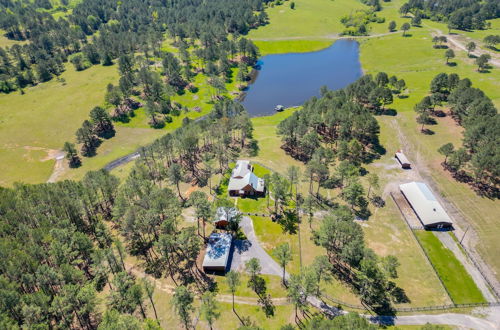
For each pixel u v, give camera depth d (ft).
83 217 364.38
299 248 317.63
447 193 384.68
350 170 393.91
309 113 517.96
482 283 281.74
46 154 540.11
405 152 468.75
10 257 262.88
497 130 414.41
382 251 311.47
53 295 262.26
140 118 632.79
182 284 285.43
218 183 416.26
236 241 326.65
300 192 395.55
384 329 241.96
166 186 416.26
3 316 218.79
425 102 521.24
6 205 330.95
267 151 485.97
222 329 248.32
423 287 277.85
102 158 525.34
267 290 278.05
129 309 263.49
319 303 265.34
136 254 317.42
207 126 503.20
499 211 354.33
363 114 484.74
